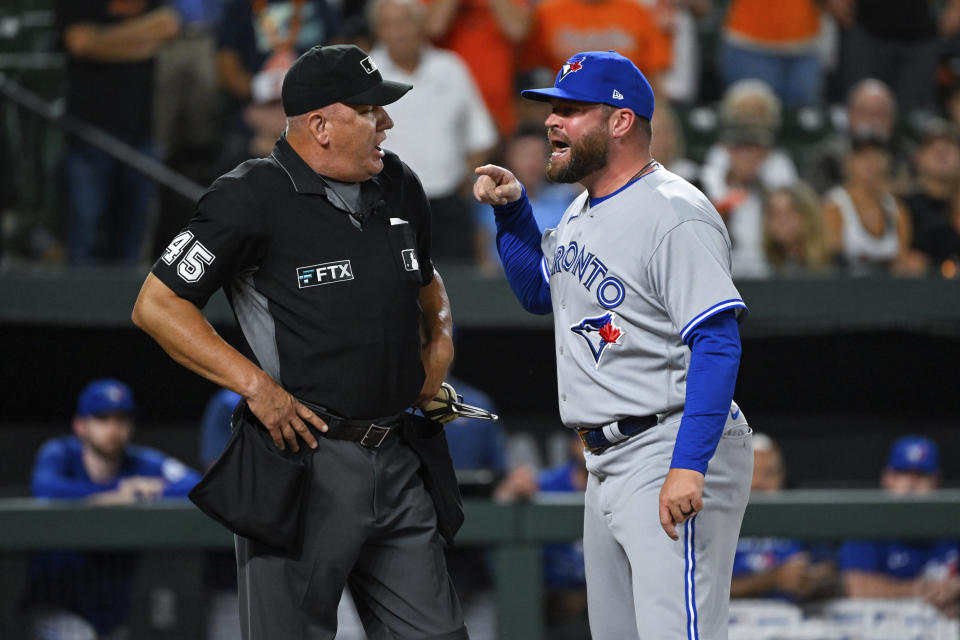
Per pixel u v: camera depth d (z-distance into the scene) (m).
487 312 24.34
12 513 18.27
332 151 11.11
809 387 27.55
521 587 18.55
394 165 11.88
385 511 11.45
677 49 29.91
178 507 18.39
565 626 18.67
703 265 11.05
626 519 11.52
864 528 18.59
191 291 10.81
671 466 10.84
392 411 11.37
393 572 11.66
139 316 10.88
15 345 26.62
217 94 26.20
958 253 26.59
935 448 25.58
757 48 29.06
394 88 11.23
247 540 11.42
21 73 26.61
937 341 27.08
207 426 23.30
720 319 11.02
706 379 10.85
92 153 25.69
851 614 18.61
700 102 30.80
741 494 11.68
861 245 26.12
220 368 10.77
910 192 27.25
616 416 11.59
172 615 18.41
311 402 11.16
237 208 10.86
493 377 27.53
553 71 27.58
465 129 25.66
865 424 27.59
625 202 11.55
